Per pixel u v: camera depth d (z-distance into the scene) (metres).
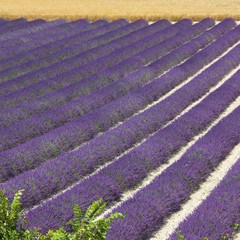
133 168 21.11
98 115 29.67
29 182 19.53
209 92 37.12
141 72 40.59
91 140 25.39
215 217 15.29
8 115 29.83
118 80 38.12
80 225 8.55
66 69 44.66
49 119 29.14
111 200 19.34
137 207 16.61
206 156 22.16
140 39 57.72
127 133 26.28
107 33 61.28
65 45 56.31
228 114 29.47
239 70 41.19
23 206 18.83
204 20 68.00
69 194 17.94
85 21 76.12
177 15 75.44
